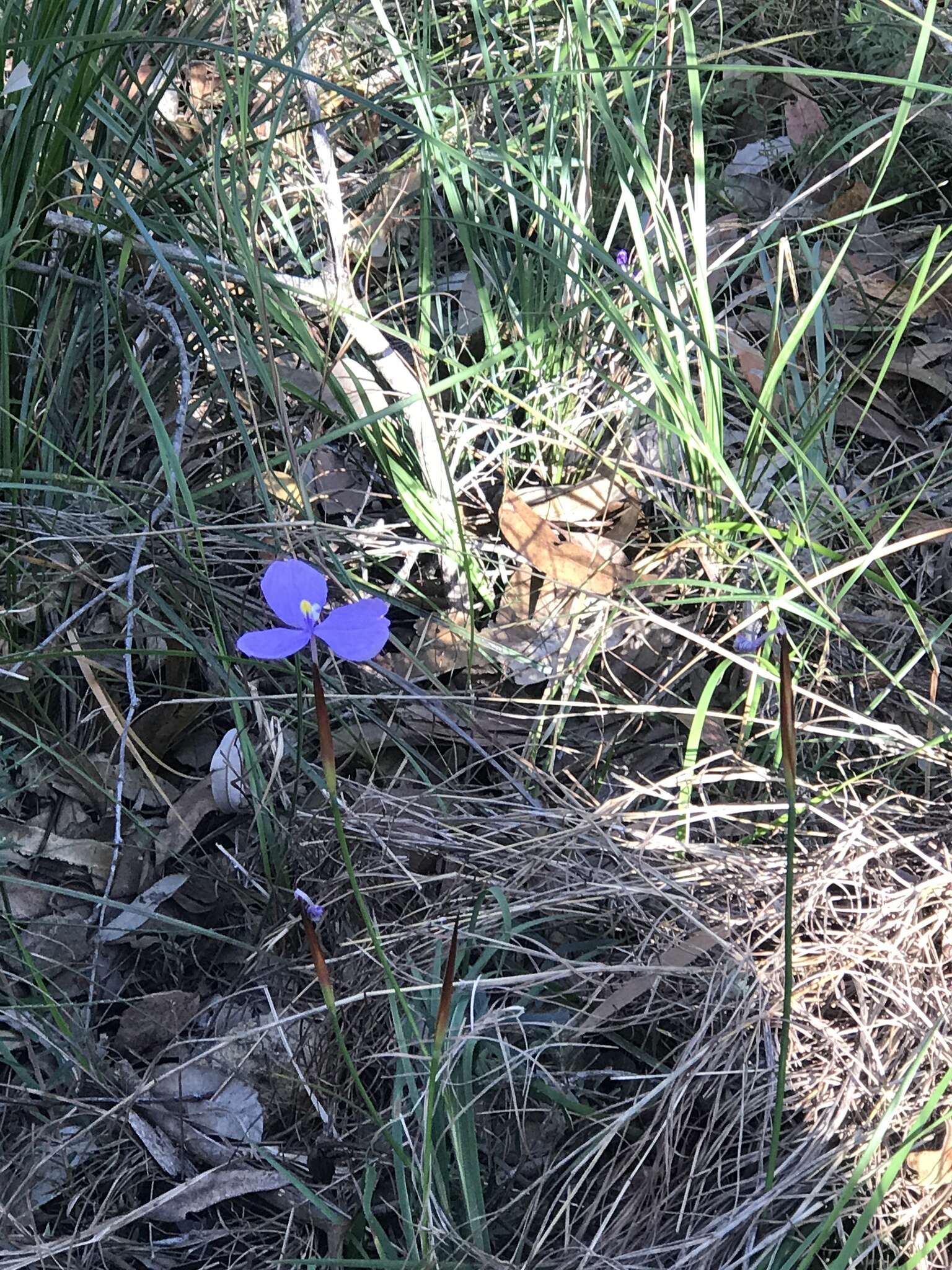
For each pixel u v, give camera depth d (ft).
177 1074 2.06
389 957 2.12
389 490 2.81
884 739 2.31
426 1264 1.71
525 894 2.17
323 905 2.17
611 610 2.52
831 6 3.84
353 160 2.81
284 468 2.78
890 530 2.33
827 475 2.73
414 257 3.35
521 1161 1.96
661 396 2.43
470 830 2.28
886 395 3.03
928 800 2.29
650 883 2.16
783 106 3.79
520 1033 2.07
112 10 2.39
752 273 3.30
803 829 2.28
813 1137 1.92
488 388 2.84
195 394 2.79
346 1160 1.94
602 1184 1.93
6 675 2.33
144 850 2.30
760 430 2.48
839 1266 1.67
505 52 3.10
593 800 2.34
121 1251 1.89
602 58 2.82
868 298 3.20
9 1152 1.97
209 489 2.42
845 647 2.56
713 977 2.05
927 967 2.07
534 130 2.92
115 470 2.53
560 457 2.80
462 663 2.52
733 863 2.18
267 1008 2.12
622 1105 2.00
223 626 2.41
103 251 2.60
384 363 2.49
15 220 2.27
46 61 2.23
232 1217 1.95
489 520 2.76
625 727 2.45
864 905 2.17
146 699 2.43
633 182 3.05
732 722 2.49
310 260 2.98
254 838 2.32
